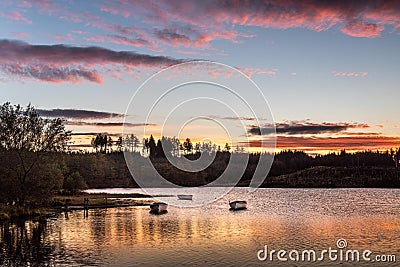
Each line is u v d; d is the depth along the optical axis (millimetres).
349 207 73250
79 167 111562
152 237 36625
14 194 51188
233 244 33469
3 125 52438
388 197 102375
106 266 25609
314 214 59688
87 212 56469
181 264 26203
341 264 26422
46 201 57875
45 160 54188
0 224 43906
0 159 51500
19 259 27484
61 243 33281
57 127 54625
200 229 42156
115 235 37469
